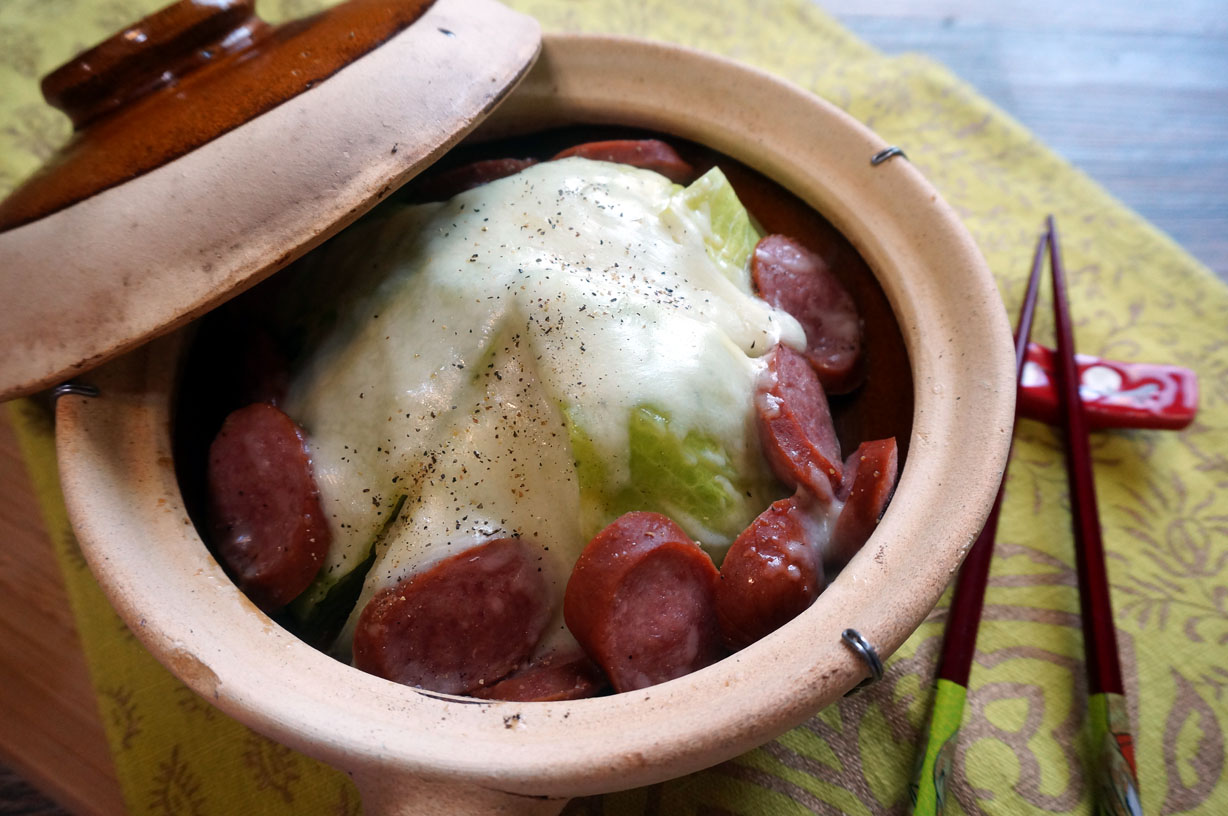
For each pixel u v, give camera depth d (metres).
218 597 0.22
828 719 0.26
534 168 0.29
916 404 0.25
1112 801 0.25
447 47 0.24
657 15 0.41
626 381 0.25
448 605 0.24
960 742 0.26
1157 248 0.35
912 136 0.38
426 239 0.27
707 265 0.28
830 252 0.29
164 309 0.22
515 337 0.25
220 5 0.24
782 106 0.29
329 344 0.27
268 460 0.25
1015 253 0.35
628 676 0.23
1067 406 0.31
